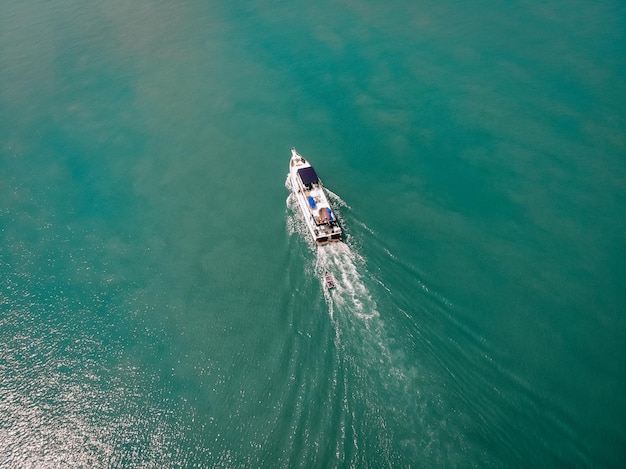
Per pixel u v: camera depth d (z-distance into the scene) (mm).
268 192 72188
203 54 105312
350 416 44750
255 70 99125
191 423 47312
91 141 85062
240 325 54625
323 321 52812
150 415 48688
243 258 62312
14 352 55469
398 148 77812
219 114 88500
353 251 59906
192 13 121312
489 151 76062
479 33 104938
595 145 75438
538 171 72062
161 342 54781
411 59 98312
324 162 76062
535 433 43469
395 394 46094
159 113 90062
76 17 124000
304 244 62250
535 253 60625
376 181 72062
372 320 52344
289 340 51969
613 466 41031
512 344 50719
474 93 87938
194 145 82250
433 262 59375
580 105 83125
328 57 100875
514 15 110625
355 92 90750
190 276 61219
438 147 77500
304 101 89812
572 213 65688
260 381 49188
